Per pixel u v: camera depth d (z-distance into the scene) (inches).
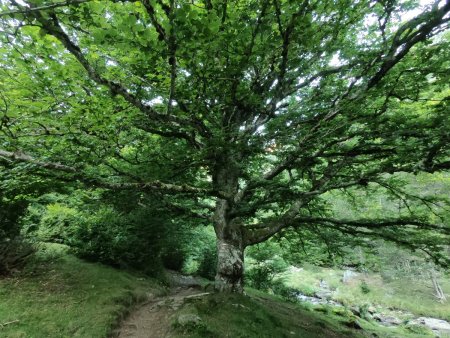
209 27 128.0
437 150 193.0
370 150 265.1
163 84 200.2
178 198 351.9
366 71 241.4
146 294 343.0
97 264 380.8
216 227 335.6
